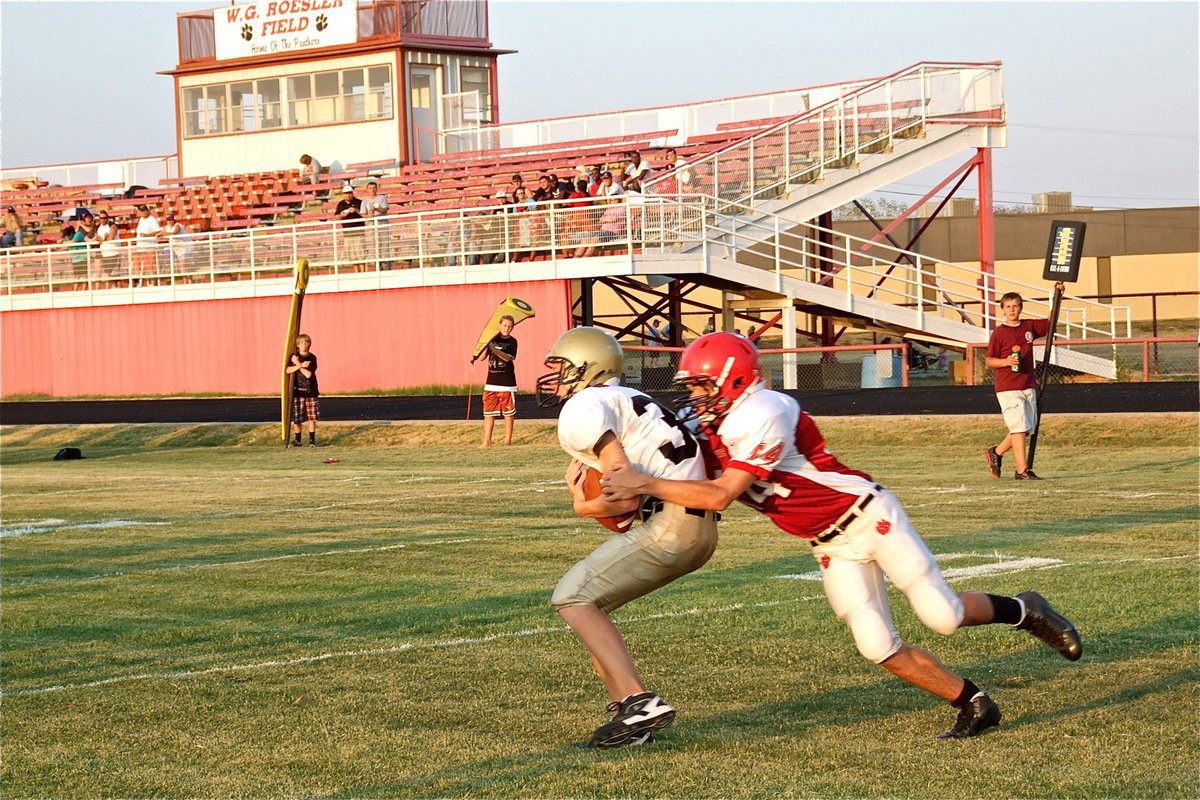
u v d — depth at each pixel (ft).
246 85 165.17
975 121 123.75
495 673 27.68
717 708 24.71
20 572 41.34
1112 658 27.32
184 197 158.10
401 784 21.01
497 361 80.74
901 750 21.97
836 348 102.83
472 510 53.21
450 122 159.02
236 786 21.18
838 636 29.89
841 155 121.49
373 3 157.17
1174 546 39.91
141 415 111.86
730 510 50.80
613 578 22.76
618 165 131.23
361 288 124.57
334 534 47.62
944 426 74.84
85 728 24.56
